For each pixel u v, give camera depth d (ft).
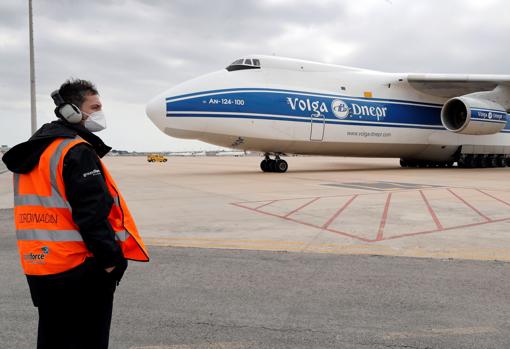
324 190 41.47
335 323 11.64
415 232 22.33
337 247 19.45
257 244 20.17
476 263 16.72
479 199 34.45
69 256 7.50
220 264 17.01
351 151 71.36
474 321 11.63
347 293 13.74
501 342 10.48
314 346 10.43
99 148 8.48
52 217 7.50
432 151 77.92
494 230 22.71
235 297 13.56
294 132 63.98
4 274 16.05
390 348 10.26
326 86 67.31
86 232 7.30
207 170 84.89
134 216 28.27
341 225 24.31
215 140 62.59
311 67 67.51
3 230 24.36
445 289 13.97
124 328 11.53
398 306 12.68
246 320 11.92
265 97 61.93
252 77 62.64
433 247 19.26
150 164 134.10
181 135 60.70
